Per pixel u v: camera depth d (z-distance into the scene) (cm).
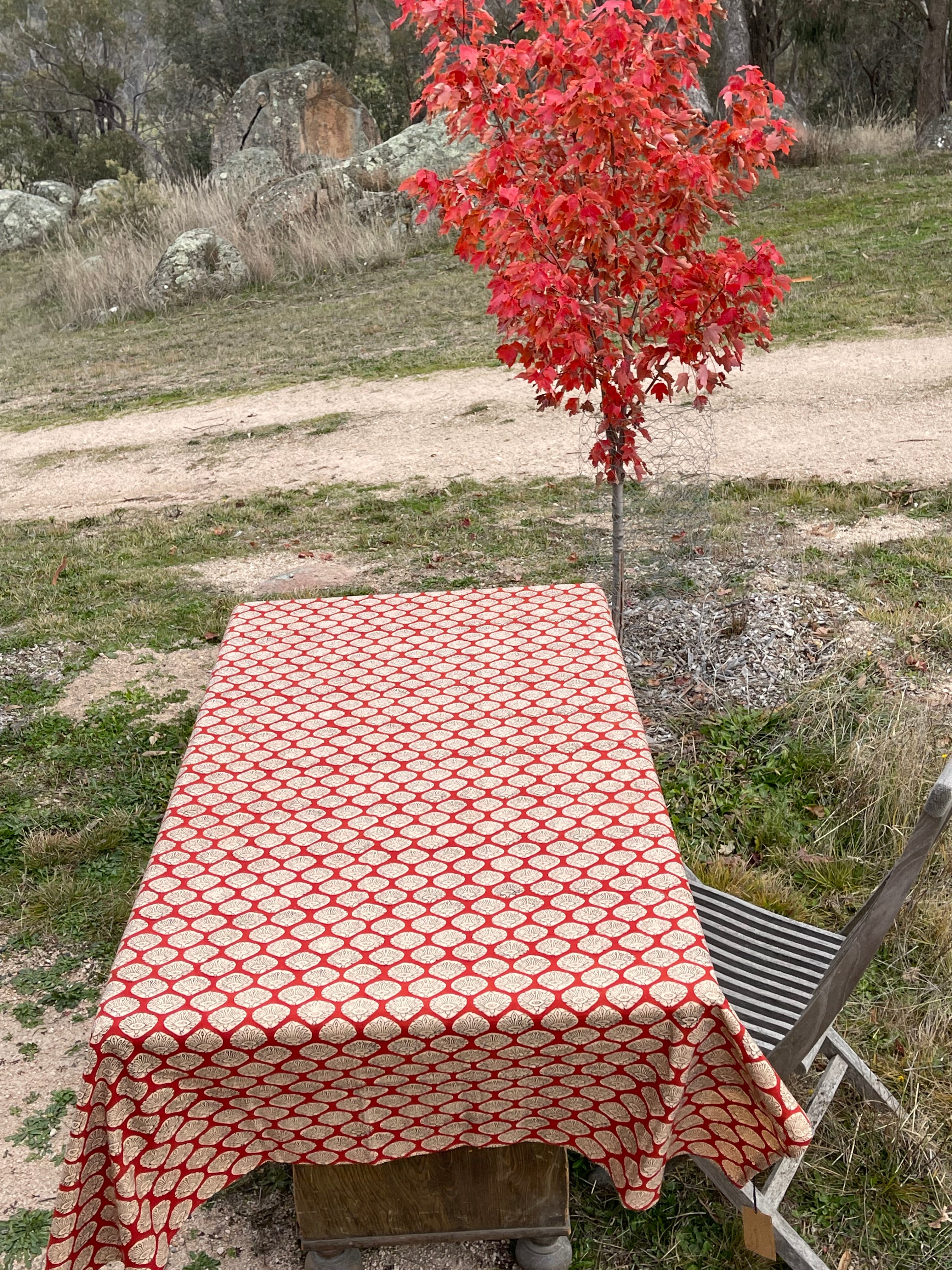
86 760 482
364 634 321
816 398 949
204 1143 204
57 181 3544
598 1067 198
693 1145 218
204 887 218
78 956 365
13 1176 281
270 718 276
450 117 434
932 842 204
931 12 2300
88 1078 189
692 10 419
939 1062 299
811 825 404
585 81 396
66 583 705
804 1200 263
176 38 3375
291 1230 262
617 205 423
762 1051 237
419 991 192
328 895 214
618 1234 256
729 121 426
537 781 245
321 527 780
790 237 1544
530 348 454
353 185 2148
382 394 1176
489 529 730
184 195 2364
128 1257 199
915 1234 255
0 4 3719
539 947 200
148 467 1040
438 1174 231
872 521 668
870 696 464
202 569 716
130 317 1920
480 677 291
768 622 529
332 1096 200
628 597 581
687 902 208
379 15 3472
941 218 1531
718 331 435
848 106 3350
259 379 1342
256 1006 190
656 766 442
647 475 668
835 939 279
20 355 1736
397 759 256
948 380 955
